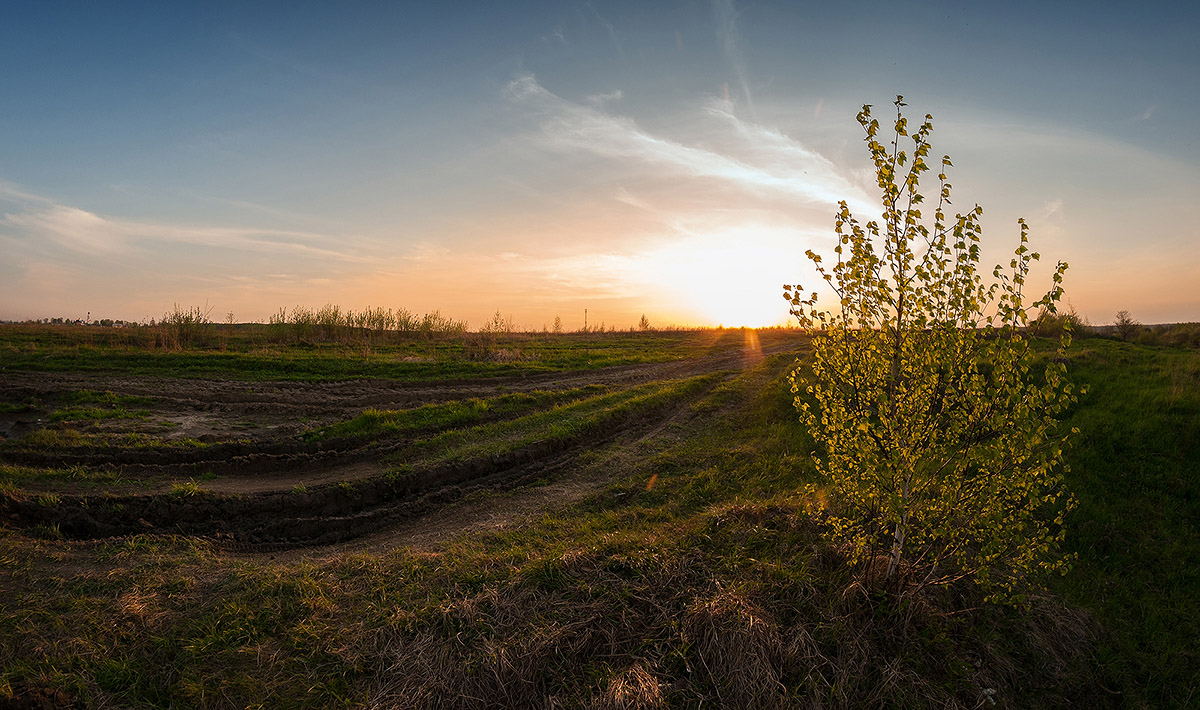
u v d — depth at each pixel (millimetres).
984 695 5918
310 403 16469
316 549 8531
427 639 6023
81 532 8328
